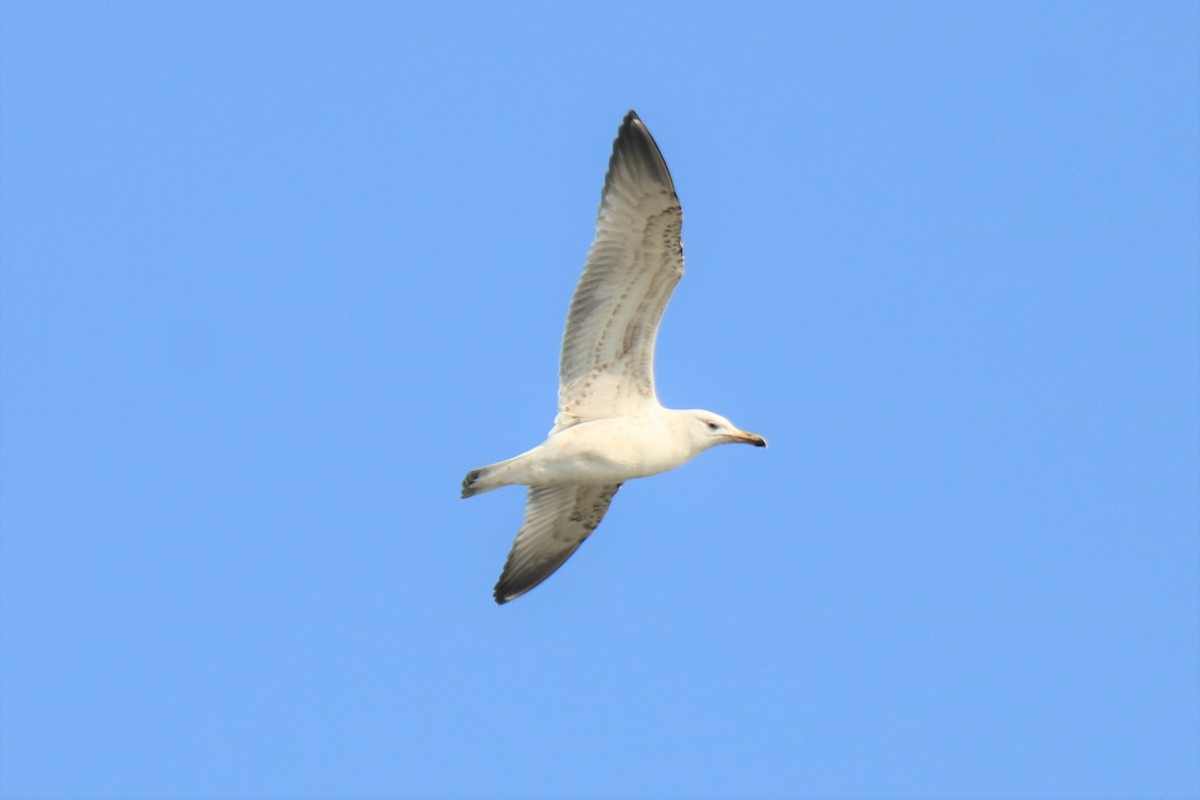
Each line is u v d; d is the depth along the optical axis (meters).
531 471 18.27
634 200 17.55
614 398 18.48
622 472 18.38
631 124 17.28
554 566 20.67
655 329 18.19
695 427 18.56
